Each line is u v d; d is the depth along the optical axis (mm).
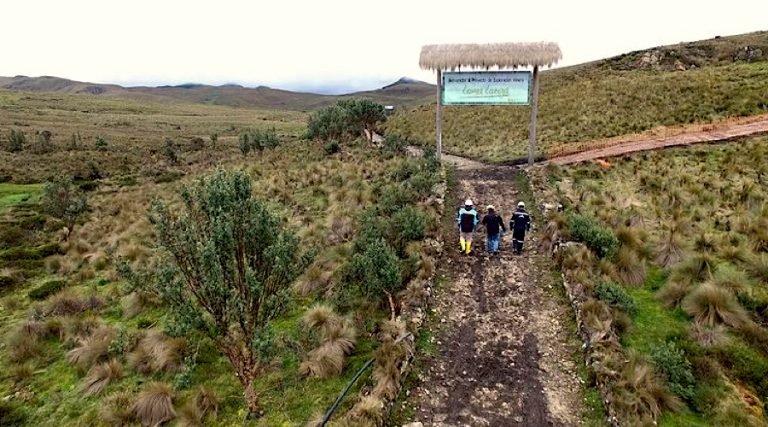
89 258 16672
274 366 8781
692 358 7926
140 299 11875
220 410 7867
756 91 26641
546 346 8750
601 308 8859
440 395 7711
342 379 8320
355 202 17406
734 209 13484
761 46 55406
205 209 7203
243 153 44719
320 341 9086
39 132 76188
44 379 9406
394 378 7715
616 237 11375
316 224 15680
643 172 18078
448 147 31844
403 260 11180
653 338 8523
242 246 7211
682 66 55094
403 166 20750
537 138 28719
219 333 7305
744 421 6777
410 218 12422
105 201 27297
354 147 34156
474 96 19125
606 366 7586
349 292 10680
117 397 8297
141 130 96812
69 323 11055
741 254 10328
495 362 8445
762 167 16609
